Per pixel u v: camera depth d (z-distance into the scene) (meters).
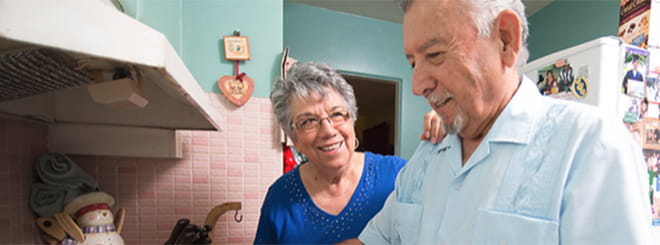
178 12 1.09
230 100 1.14
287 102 0.82
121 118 0.94
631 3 0.97
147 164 1.09
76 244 0.76
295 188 0.93
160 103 0.78
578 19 2.28
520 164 0.46
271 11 1.22
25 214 0.79
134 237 1.09
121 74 0.39
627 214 0.35
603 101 0.84
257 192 1.18
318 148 0.81
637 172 0.38
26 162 0.82
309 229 0.88
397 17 2.62
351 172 0.93
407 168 0.74
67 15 0.24
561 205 0.41
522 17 0.44
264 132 1.20
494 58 0.44
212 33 1.16
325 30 2.44
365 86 4.28
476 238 0.46
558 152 0.43
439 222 0.55
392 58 2.69
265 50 1.21
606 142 0.39
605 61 0.84
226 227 1.15
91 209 0.80
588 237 0.37
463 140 0.60
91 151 1.01
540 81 1.06
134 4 0.72
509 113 0.49
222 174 1.15
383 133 5.20
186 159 1.12
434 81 0.47
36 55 0.31
